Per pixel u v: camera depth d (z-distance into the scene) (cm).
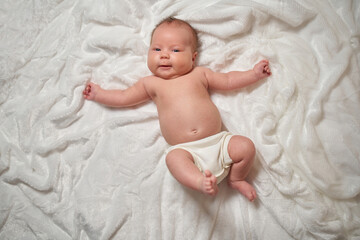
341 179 118
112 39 138
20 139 138
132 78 136
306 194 118
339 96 123
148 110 136
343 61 124
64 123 138
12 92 144
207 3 138
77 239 123
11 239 129
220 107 132
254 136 125
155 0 144
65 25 148
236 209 125
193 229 120
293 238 118
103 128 135
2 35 150
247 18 129
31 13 150
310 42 133
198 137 118
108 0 143
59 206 129
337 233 113
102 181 128
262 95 129
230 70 136
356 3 130
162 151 130
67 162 134
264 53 129
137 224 121
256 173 123
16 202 134
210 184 90
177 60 122
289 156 121
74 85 138
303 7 129
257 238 120
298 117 122
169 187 125
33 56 146
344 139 119
